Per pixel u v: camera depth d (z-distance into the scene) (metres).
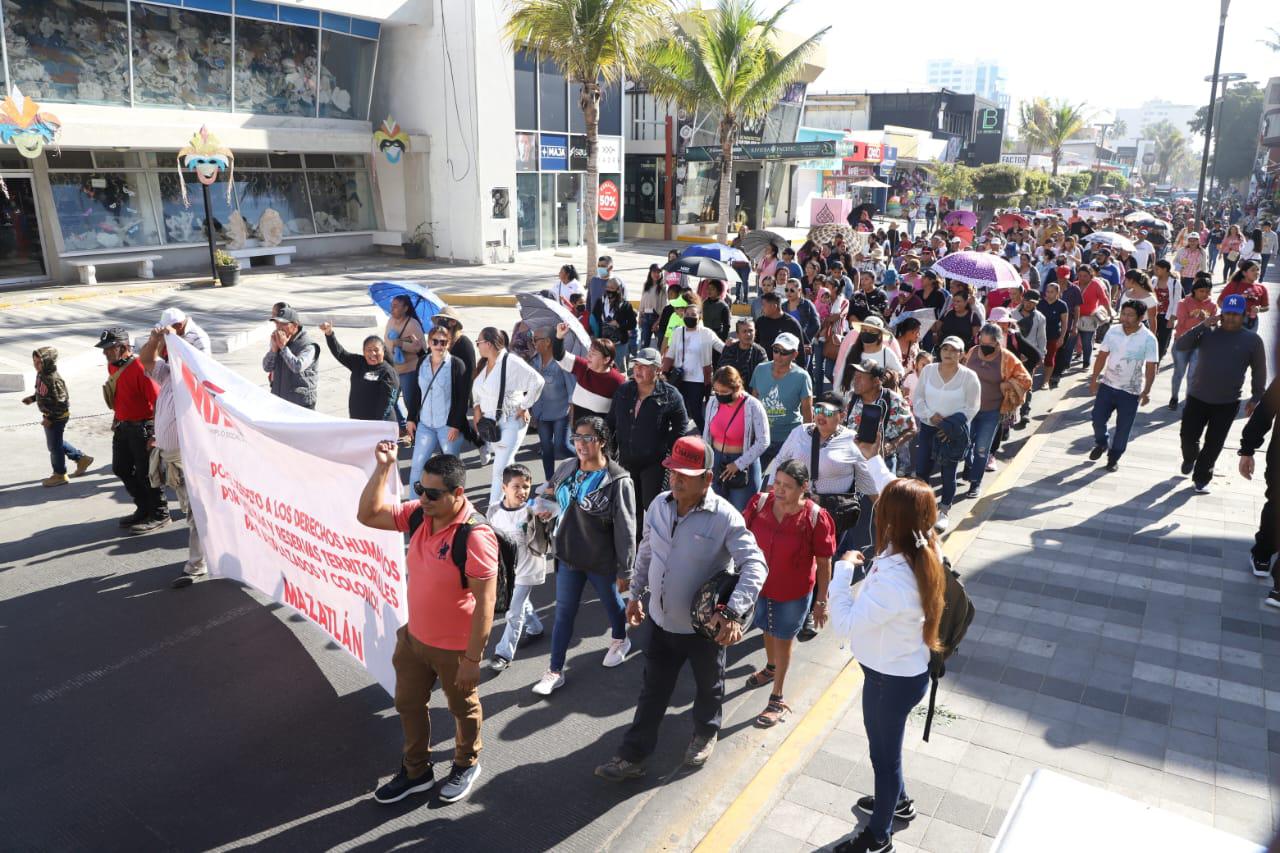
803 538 5.21
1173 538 8.01
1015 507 8.80
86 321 18.66
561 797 4.73
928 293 12.23
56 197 22.66
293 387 8.28
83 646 6.20
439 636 4.43
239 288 23.48
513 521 5.83
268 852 4.30
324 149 27.19
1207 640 6.23
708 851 4.28
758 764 5.02
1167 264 14.25
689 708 5.60
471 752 4.71
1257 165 49.62
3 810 4.59
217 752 5.08
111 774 4.88
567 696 5.69
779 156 35.31
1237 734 5.15
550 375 8.73
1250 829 4.33
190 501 6.86
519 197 30.42
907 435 7.25
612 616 5.94
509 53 28.39
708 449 4.68
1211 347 8.85
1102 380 9.85
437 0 27.70
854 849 4.18
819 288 13.26
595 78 20.92
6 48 20.22
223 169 23.50
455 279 25.64
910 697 3.97
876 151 44.59
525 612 6.33
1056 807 2.09
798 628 5.32
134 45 22.59
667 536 4.72
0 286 21.92
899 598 3.84
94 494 9.14
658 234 38.06
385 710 5.54
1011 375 8.80
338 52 27.38
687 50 24.28
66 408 9.24
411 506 4.63
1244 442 7.21
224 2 23.89
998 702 5.48
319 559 5.59
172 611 6.72
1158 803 4.55
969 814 4.50
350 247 30.25
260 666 6.00
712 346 9.60
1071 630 6.38
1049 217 32.06
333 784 4.82
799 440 6.33
